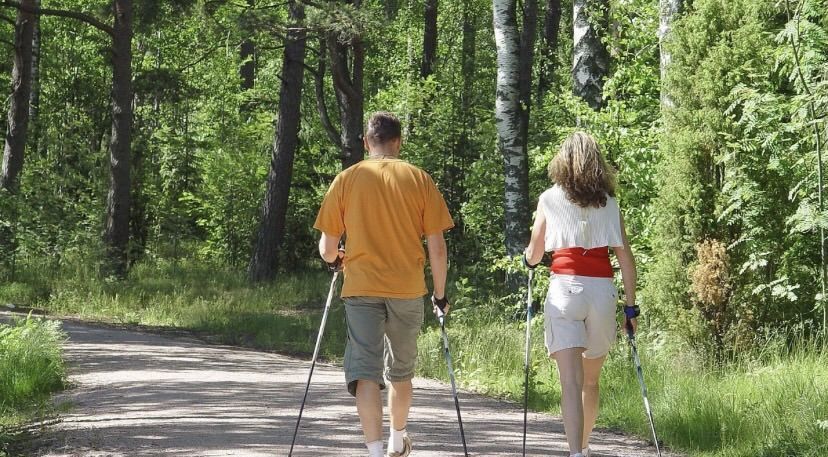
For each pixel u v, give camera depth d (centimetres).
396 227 743
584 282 745
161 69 4116
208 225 4269
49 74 4791
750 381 1264
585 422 796
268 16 3044
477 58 5397
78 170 4244
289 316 2788
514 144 2403
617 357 1473
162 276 3622
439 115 3859
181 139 4506
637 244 1730
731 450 995
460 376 1667
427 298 2914
